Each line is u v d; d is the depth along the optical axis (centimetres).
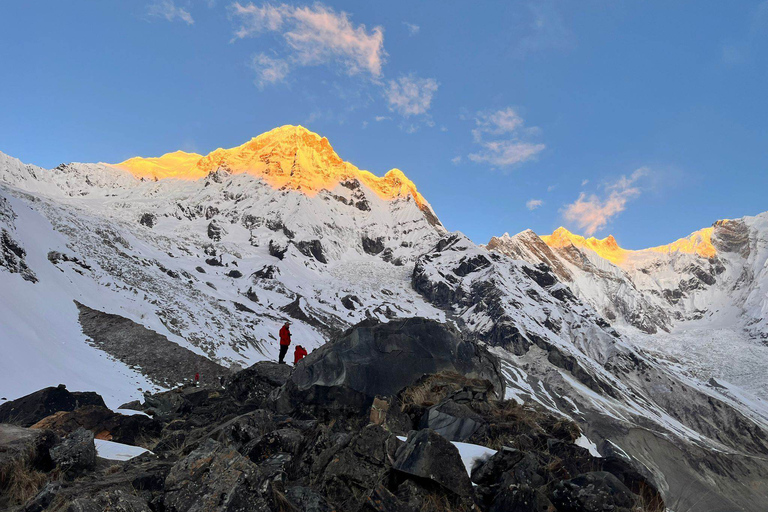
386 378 1202
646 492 619
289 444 681
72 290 6406
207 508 454
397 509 541
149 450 841
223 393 1416
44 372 3831
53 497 521
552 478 642
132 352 5153
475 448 771
